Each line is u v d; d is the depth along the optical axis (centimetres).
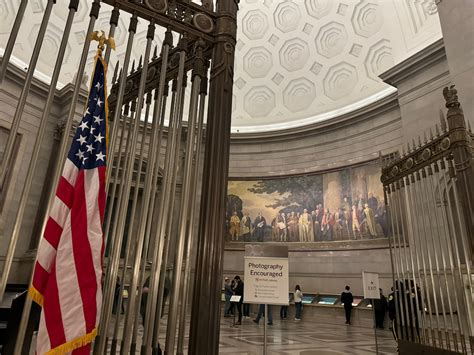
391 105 1387
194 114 297
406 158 518
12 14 1318
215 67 312
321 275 1448
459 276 398
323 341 803
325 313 1331
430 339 489
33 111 1273
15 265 1123
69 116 230
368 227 1377
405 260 501
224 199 291
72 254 223
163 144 1381
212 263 274
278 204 1628
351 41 1595
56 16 1425
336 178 1526
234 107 1845
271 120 1798
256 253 464
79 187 241
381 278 1292
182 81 310
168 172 278
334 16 1623
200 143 299
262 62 1833
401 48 1353
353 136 1512
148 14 287
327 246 1466
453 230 418
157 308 267
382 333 1007
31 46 1361
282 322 1270
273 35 1792
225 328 1009
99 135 261
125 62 269
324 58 1694
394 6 1355
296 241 1547
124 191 256
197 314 263
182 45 304
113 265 244
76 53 1474
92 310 219
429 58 1175
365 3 1507
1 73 207
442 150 446
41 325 208
